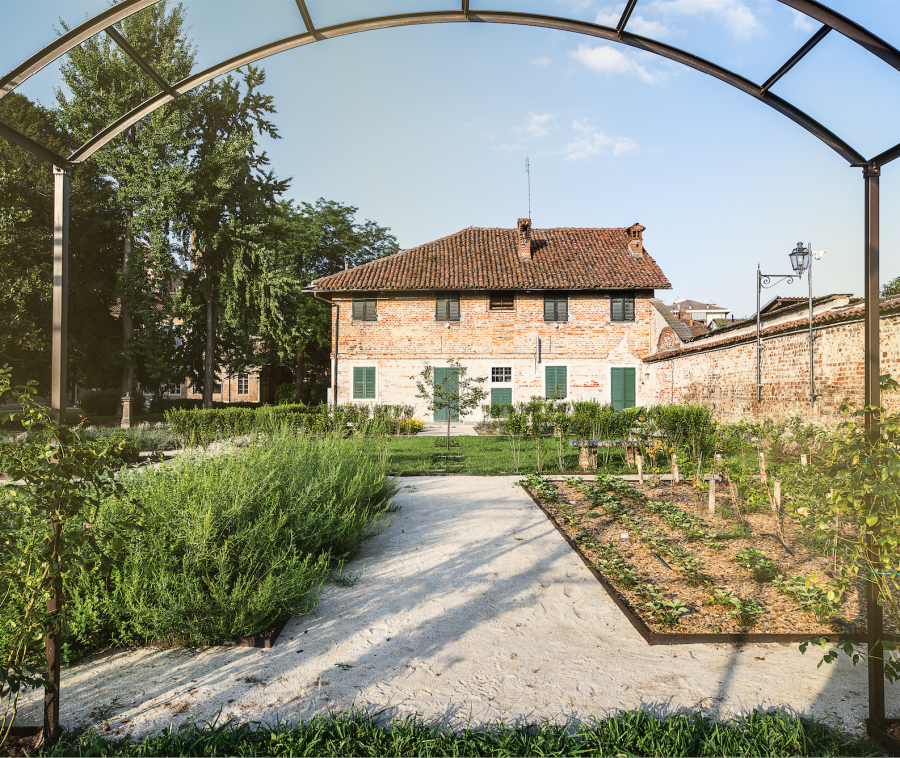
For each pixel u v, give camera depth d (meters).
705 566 5.26
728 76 3.20
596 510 7.69
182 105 24.41
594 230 29.33
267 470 5.48
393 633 3.95
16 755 2.62
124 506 4.05
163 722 2.87
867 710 2.94
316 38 3.18
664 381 21.66
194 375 28.17
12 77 2.77
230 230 25.28
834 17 2.68
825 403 11.45
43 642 3.01
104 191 24.59
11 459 2.59
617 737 2.61
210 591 3.83
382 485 7.71
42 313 21.41
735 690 3.14
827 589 3.18
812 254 12.13
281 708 2.99
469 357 25.00
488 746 2.56
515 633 3.93
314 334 33.09
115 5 2.62
